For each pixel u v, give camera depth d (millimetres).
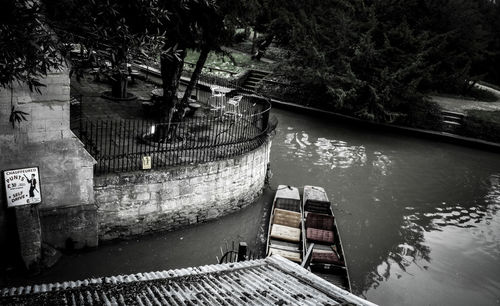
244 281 7895
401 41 31172
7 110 10203
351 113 30812
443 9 34406
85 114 18344
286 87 33188
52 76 10383
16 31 4719
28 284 10648
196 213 14375
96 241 12391
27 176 10773
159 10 6867
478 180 23109
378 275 13688
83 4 5590
